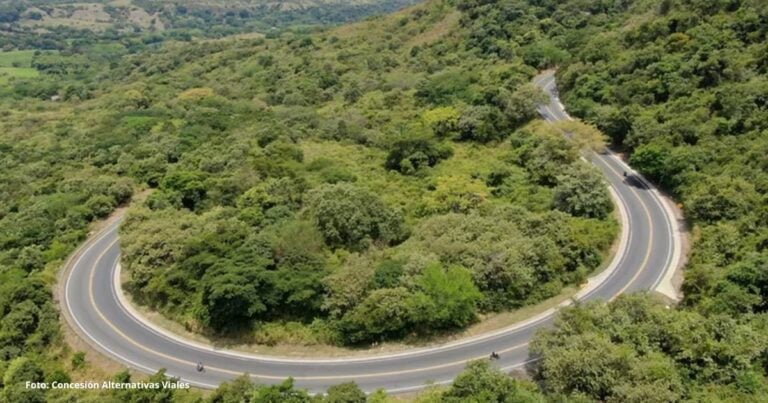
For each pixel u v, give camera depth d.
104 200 80.88
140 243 60.28
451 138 94.88
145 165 90.31
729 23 87.50
